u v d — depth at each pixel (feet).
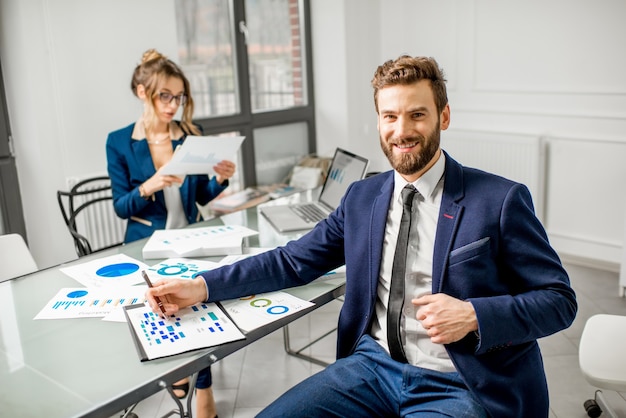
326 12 15.60
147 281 5.35
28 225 11.45
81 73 11.20
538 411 4.94
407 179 5.31
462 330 4.58
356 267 5.50
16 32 10.53
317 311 11.64
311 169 14.94
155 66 8.85
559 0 13.04
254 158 15.15
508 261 4.93
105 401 4.00
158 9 12.08
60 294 5.81
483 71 14.49
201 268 6.42
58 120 11.07
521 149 13.83
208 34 13.96
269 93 15.56
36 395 4.10
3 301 5.70
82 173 11.48
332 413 5.07
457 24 14.71
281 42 15.57
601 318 6.82
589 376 5.83
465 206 5.01
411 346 5.17
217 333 4.84
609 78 12.66
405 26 15.81
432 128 5.01
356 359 5.46
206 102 14.17
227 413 8.29
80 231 11.50
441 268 4.96
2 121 10.90
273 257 5.82
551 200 13.88
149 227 9.02
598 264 13.39
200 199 9.53
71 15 10.93
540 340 10.03
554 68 13.38
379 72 5.17
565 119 13.41
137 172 9.05
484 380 4.76
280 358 9.81
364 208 5.61
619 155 12.67
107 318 5.25
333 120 16.26
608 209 13.03
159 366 4.42
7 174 11.05
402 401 5.08
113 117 11.75
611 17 12.41
